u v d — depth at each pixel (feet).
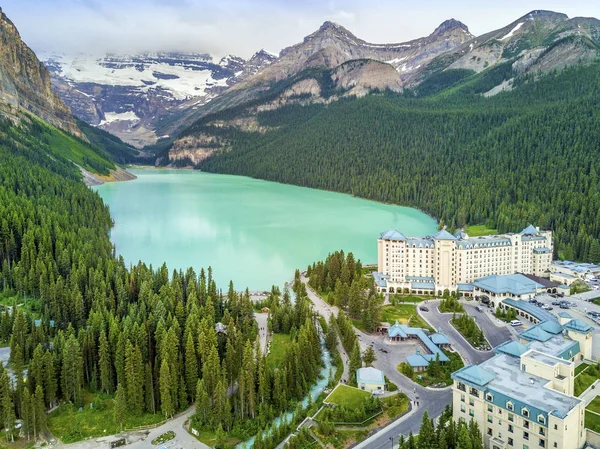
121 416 442.09
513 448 387.34
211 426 439.22
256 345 562.25
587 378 489.67
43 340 537.24
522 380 414.82
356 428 433.48
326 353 584.40
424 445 378.53
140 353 474.90
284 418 451.12
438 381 509.76
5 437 420.36
